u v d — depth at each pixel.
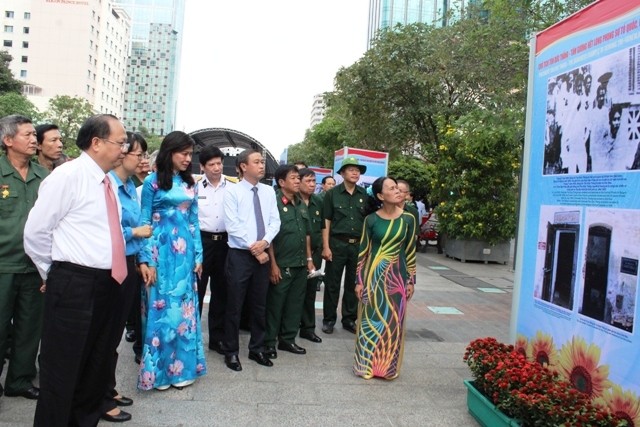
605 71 2.89
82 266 2.67
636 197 2.64
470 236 13.16
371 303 4.32
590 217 2.98
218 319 4.91
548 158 3.42
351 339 5.55
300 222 4.83
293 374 4.34
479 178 12.86
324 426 3.35
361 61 15.93
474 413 3.52
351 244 5.72
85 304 2.69
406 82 15.02
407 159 19.75
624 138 2.73
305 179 5.51
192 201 3.92
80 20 79.00
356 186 5.87
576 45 3.15
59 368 2.68
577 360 3.05
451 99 15.73
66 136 36.00
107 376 3.10
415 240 4.45
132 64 135.38
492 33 8.85
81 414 3.06
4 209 3.47
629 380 2.65
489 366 3.38
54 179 2.63
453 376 4.46
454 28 14.40
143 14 141.25
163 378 3.79
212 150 4.88
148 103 135.50
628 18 2.73
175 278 3.81
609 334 2.80
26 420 3.22
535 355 3.48
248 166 4.29
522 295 3.68
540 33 3.58
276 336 4.79
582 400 2.83
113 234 2.80
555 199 3.33
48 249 2.70
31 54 78.31
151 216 3.74
